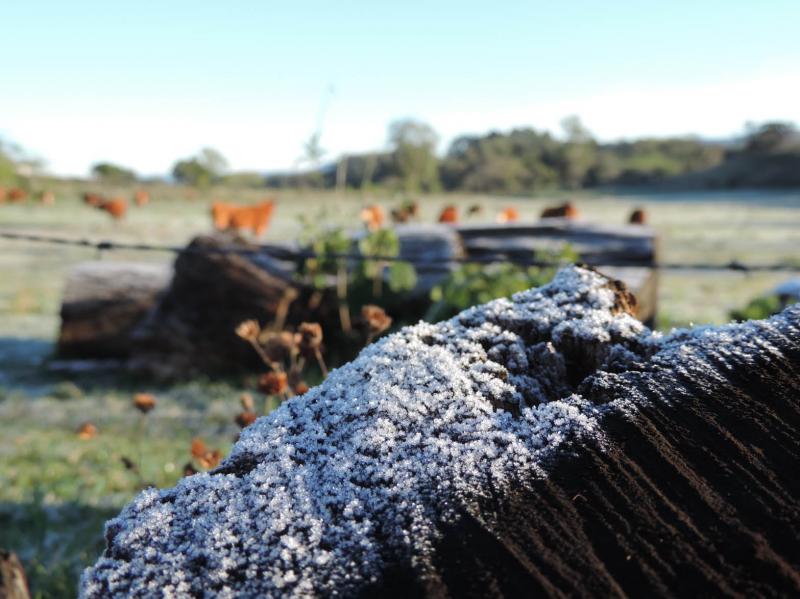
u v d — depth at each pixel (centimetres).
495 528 72
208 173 4553
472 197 5488
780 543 67
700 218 3070
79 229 2003
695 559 67
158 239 1839
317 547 73
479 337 104
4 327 890
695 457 77
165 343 634
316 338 195
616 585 66
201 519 76
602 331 102
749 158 8031
